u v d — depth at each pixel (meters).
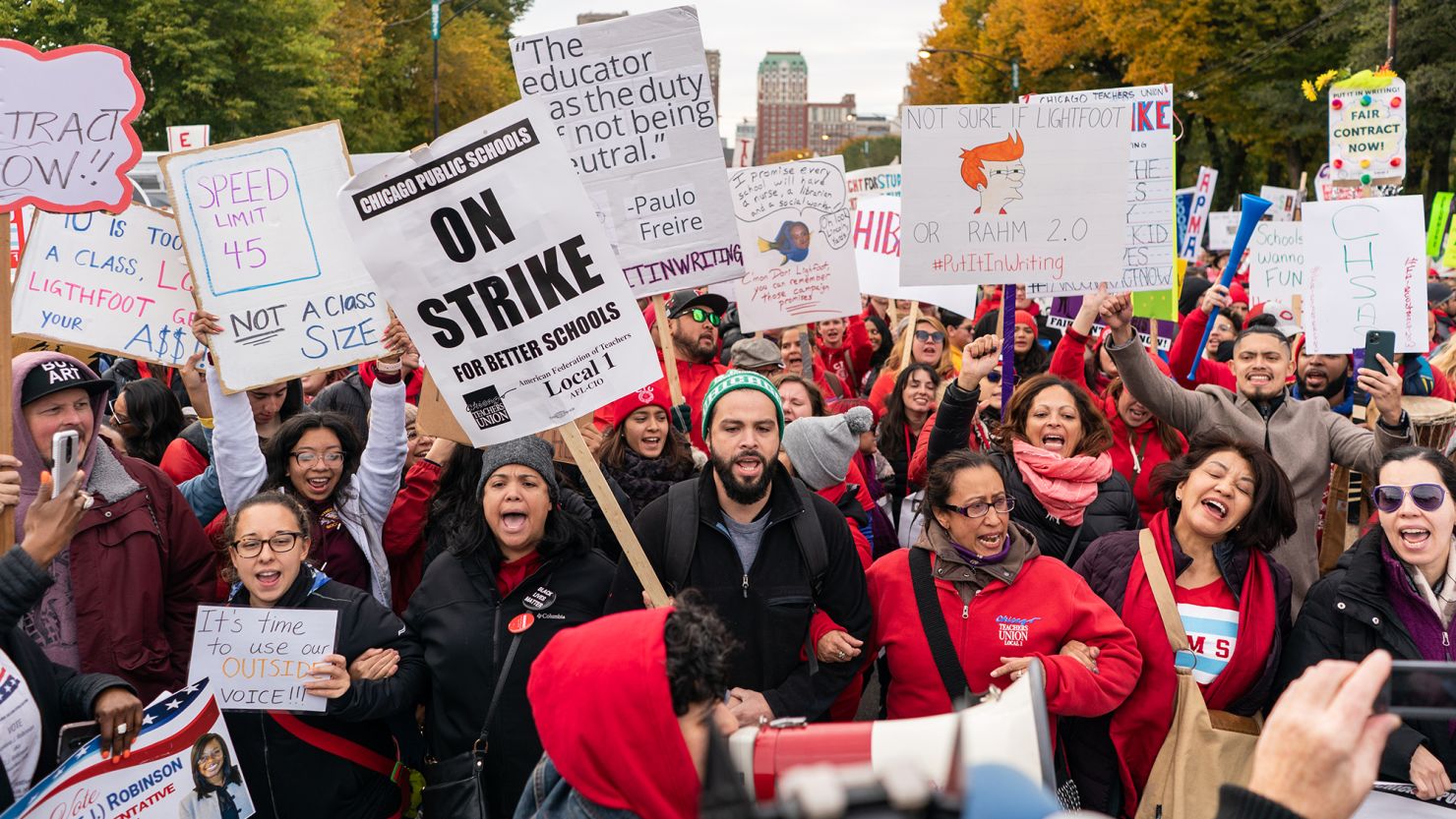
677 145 5.27
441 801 3.77
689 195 5.29
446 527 4.36
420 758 4.31
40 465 3.82
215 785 3.43
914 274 5.64
